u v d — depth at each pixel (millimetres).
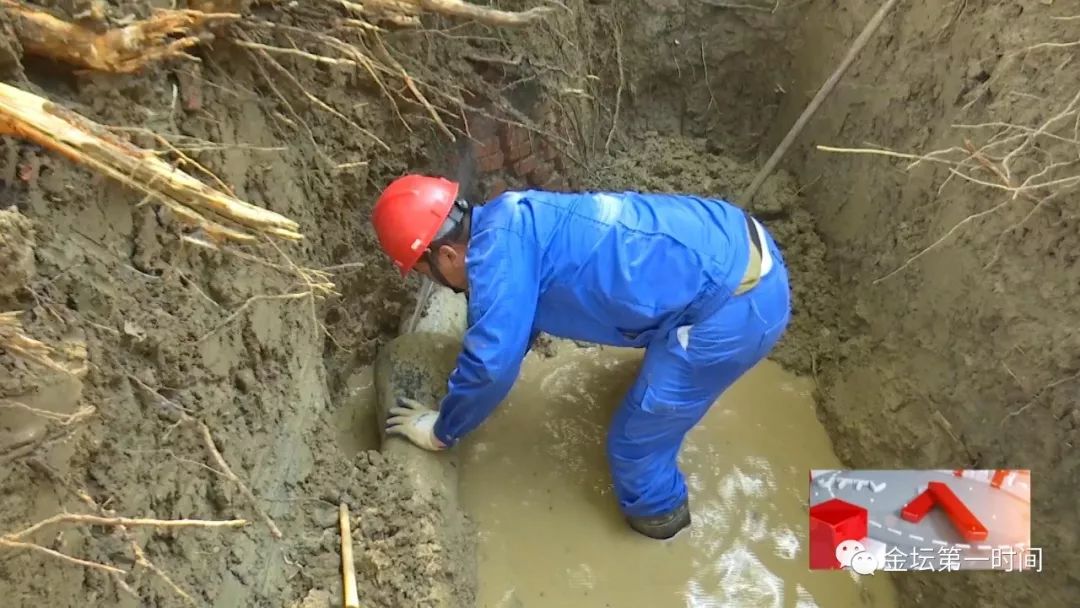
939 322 2277
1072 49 1975
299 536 1968
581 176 3047
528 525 2348
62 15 1404
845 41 2848
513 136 2684
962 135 2262
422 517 2061
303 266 2100
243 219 1315
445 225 1982
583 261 1979
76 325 1386
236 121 1892
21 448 1223
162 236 1630
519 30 2574
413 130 2447
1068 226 1914
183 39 1571
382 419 2371
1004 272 2061
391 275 2566
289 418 2035
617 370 2738
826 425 2623
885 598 2242
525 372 2736
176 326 1632
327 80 2158
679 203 2059
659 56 3246
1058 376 1887
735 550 2326
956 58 2338
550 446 2533
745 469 2518
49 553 1212
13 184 1338
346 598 1867
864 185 2707
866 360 2555
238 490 1767
